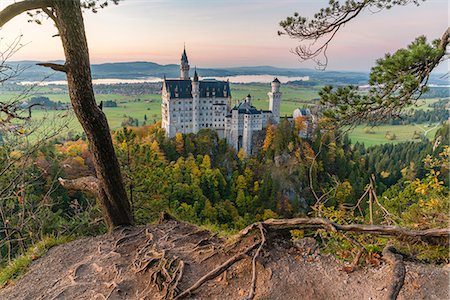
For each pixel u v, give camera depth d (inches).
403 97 193.6
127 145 543.5
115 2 287.6
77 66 268.8
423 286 175.6
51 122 323.3
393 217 296.0
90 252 289.4
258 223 233.0
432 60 184.1
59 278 248.8
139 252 261.7
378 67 200.8
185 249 257.9
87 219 463.2
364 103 207.5
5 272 279.3
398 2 238.1
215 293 197.6
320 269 204.2
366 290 181.0
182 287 205.0
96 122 294.4
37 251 308.7
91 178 355.9
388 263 194.1
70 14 254.7
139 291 214.1
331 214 287.6
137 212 525.3
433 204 253.6
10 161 362.9
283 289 189.0
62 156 975.0
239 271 211.5
